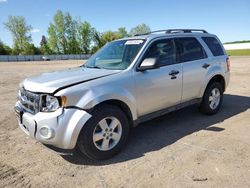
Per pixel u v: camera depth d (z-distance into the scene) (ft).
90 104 11.89
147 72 14.42
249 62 90.94
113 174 11.44
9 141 15.47
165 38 16.19
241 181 10.47
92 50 303.89
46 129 11.48
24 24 269.44
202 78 17.98
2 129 17.72
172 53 16.26
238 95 27.73
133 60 14.24
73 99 11.65
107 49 16.78
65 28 286.25
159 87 14.99
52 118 11.40
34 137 11.93
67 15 284.00
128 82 13.50
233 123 17.67
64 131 11.50
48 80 12.70
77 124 11.59
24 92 13.10
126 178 11.05
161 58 15.53
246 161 12.10
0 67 98.94
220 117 19.13
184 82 16.60
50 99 11.62
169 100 15.88
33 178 11.28
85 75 13.19
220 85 19.86
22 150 14.17
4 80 48.57
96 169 11.94
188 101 17.49
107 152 12.73
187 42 17.60
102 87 12.49
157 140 15.07
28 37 273.95
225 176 10.87
